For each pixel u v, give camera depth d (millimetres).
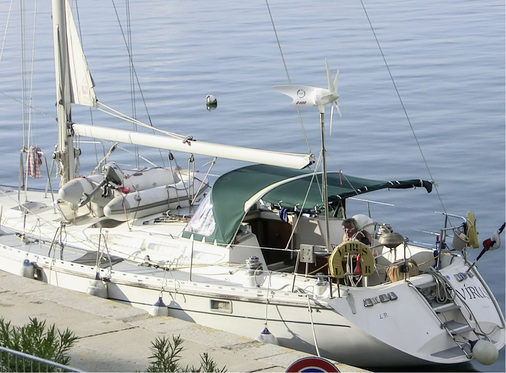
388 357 33594
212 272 36688
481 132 70188
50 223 43719
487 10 145250
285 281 34875
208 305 35469
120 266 38312
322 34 122625
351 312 33156
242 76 94812
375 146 67438
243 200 36656
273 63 101250
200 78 94312
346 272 34219
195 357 28438
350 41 116188
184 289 35719
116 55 109688
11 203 47719
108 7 161375
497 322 35844
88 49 115062
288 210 38281
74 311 32781
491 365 35969
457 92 85438
